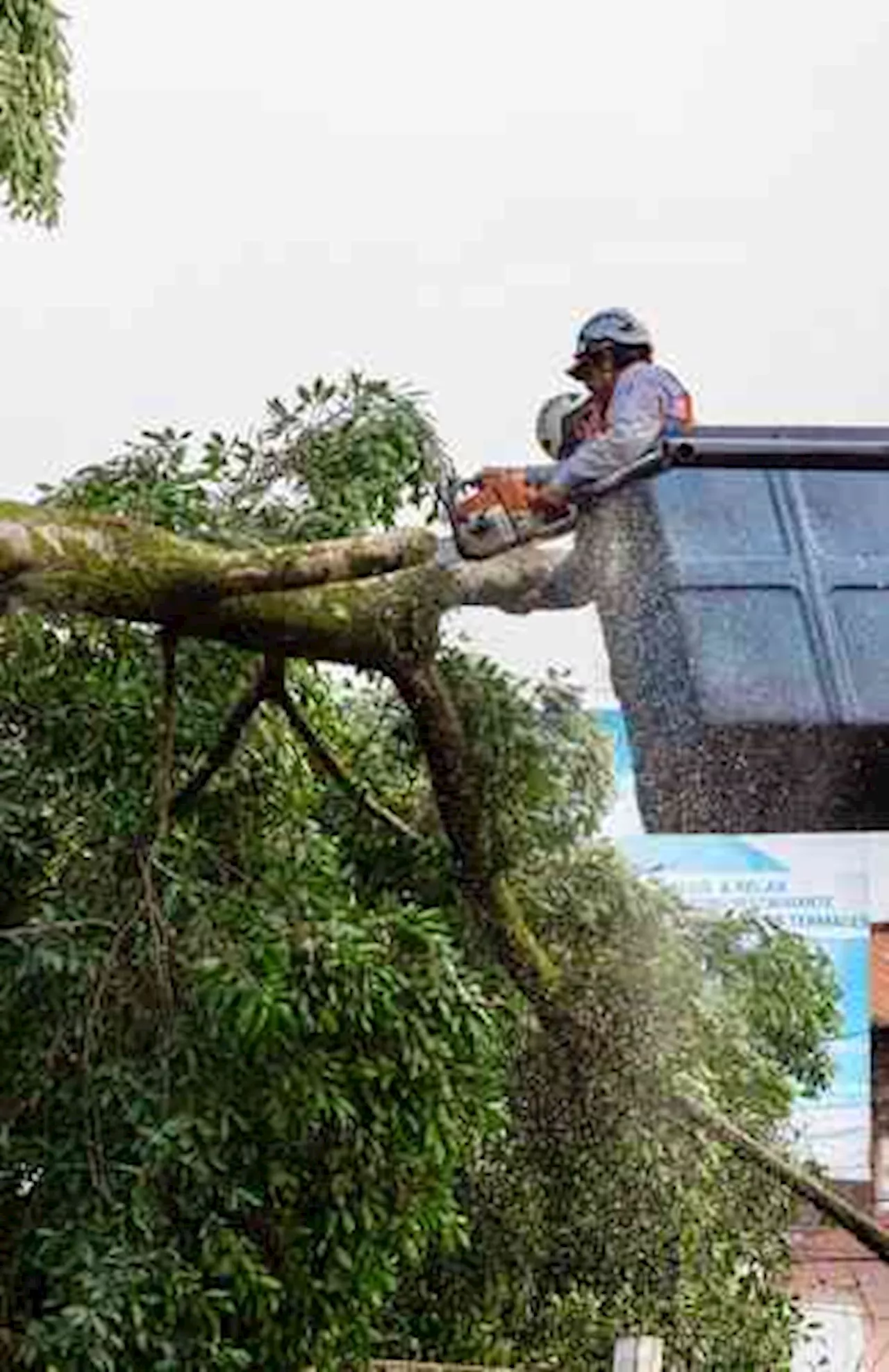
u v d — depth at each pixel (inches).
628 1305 647.1
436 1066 546.3
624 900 584.7
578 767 579.2
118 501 565.3
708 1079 606.5
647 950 586.2
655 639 460.8
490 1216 634.8
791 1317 690.8
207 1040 528.1
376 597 492.1
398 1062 547.2
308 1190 556.1
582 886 583.5
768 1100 659.4
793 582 455.5
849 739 452.4
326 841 566.9
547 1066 597.3
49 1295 532.4
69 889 547.2
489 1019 552.1
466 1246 613.9
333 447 584.4
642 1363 587.8
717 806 459.5
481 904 559.2
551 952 581.9
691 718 453.1
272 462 587.8
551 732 578.9
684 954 603.5
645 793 466.6
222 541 558.6
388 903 559.8
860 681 452.4
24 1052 535.2
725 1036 650.2
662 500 457.7
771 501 463.2
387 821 568.1
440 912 558.6
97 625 551.8
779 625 453.1
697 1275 650.8
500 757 539.5
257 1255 545.0
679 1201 624.7
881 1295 1109.1
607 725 586.9
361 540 470.9
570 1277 647.1
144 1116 525.7
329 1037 544.1
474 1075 554.6
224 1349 530.0
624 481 451.2
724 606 453.1
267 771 563.2
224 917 531.2
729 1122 605.0
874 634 455.2
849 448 441.7
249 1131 537.0
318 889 550.6
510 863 554.6
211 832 560.7
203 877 555.2
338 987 532.4
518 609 480.1
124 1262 514.9
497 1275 645.3
